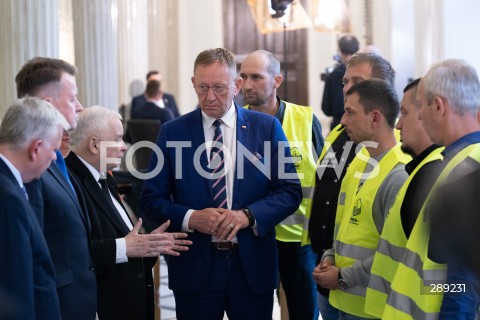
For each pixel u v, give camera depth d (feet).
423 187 8.10
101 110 10.89
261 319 11.28
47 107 8.15
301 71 40.50
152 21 36.42
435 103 7.82
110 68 23.17
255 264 11.05
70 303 9.22
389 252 8.79
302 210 13.25
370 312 9.02
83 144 10.73
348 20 29.68
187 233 11.07
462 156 7.42
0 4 16.12
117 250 10.28
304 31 40.37
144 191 11.30
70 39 27.07
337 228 10.61
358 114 9.86
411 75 35.47
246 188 11.08
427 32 34.01
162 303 18.76
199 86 10.89
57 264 9.16
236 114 11.30
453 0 31.65
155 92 29.40
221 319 11.26
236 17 40.27
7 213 7.64
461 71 7.82
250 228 11.02
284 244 13.32
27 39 16.19
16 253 7.58
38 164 8.09
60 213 9.23
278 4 18.86
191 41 37.68
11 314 7.49
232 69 10.94
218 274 11.05
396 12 35.47
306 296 13.42
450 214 7.20
